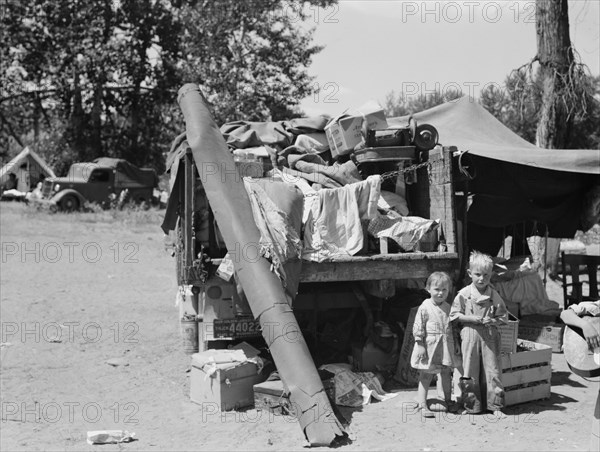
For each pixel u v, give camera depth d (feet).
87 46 135.74
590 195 34.58
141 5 136.77
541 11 43.21
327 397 20.40
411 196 28.78
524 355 22.33
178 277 28.50
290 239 23.22
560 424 20.38
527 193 34.40
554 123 43.50
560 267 49.24
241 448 18.79
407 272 24.75
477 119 38.81
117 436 19.47
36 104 145.28
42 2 136.15
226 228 23.44
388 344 25.12
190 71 109.19
